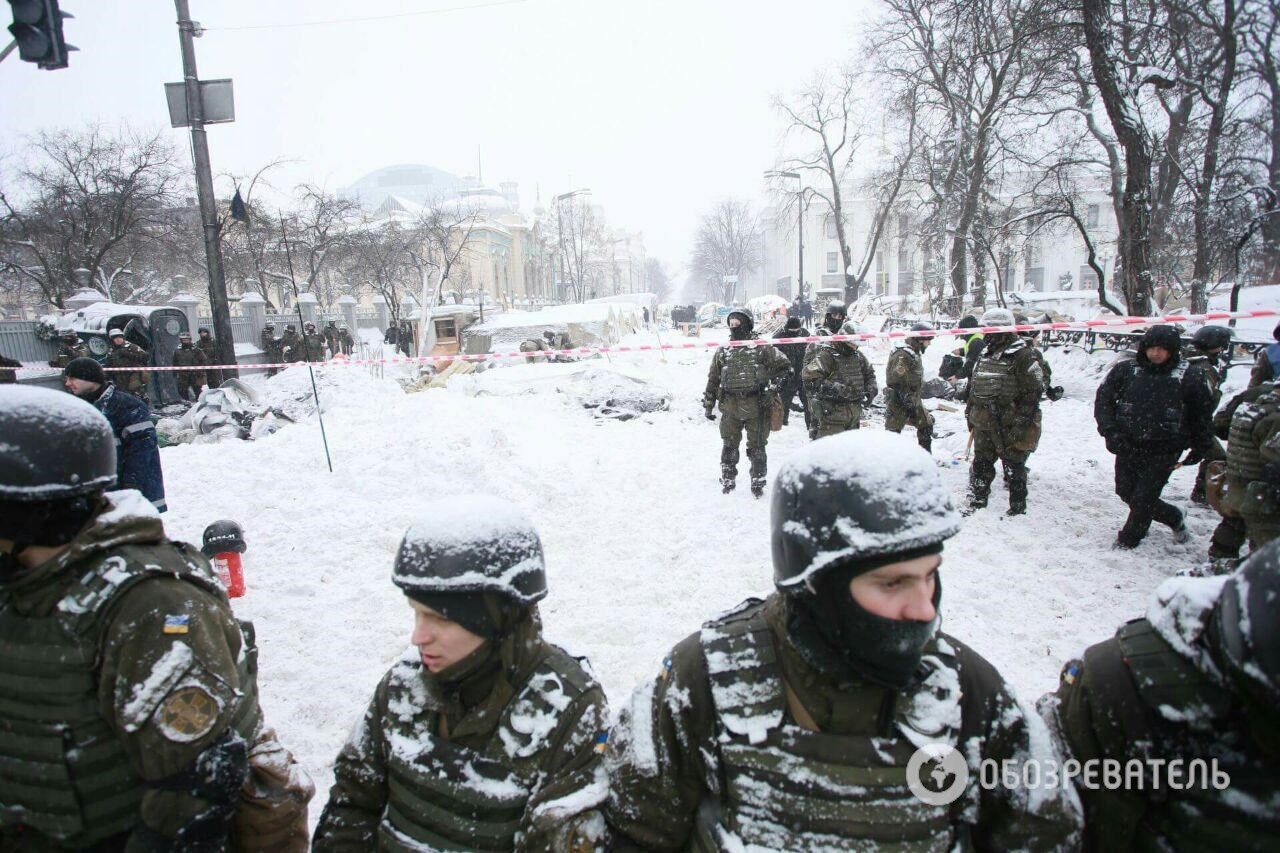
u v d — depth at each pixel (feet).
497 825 4.95
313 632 14.64
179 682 4.96
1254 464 12.01
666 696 4.56
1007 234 78.69
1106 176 69.41
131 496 5.68
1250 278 59.31
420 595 4.97
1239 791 4.09
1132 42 50.57
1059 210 69.10
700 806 4.58
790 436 32.96
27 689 5.00
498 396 40.65
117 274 100.89
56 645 4.98
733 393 22.76
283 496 23.11
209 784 5.01
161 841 4.95
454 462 24.94
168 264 111.34
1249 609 3.74
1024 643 13.44
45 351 62.39
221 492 23.63
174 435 38.24
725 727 4.22
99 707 5.00
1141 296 49.49
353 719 11.70
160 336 54.75
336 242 118.93
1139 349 17.31
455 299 129.59
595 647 13.74
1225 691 4.09
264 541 19.66
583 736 5.15
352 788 5.60
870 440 4.33
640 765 4.59
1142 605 14.85
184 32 43.70
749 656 4.34
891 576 3.92
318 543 19.47
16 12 22.75
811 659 4.13
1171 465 17.04
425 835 5.03
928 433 24.82
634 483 24.77
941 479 4.21
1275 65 44.86
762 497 23.06
